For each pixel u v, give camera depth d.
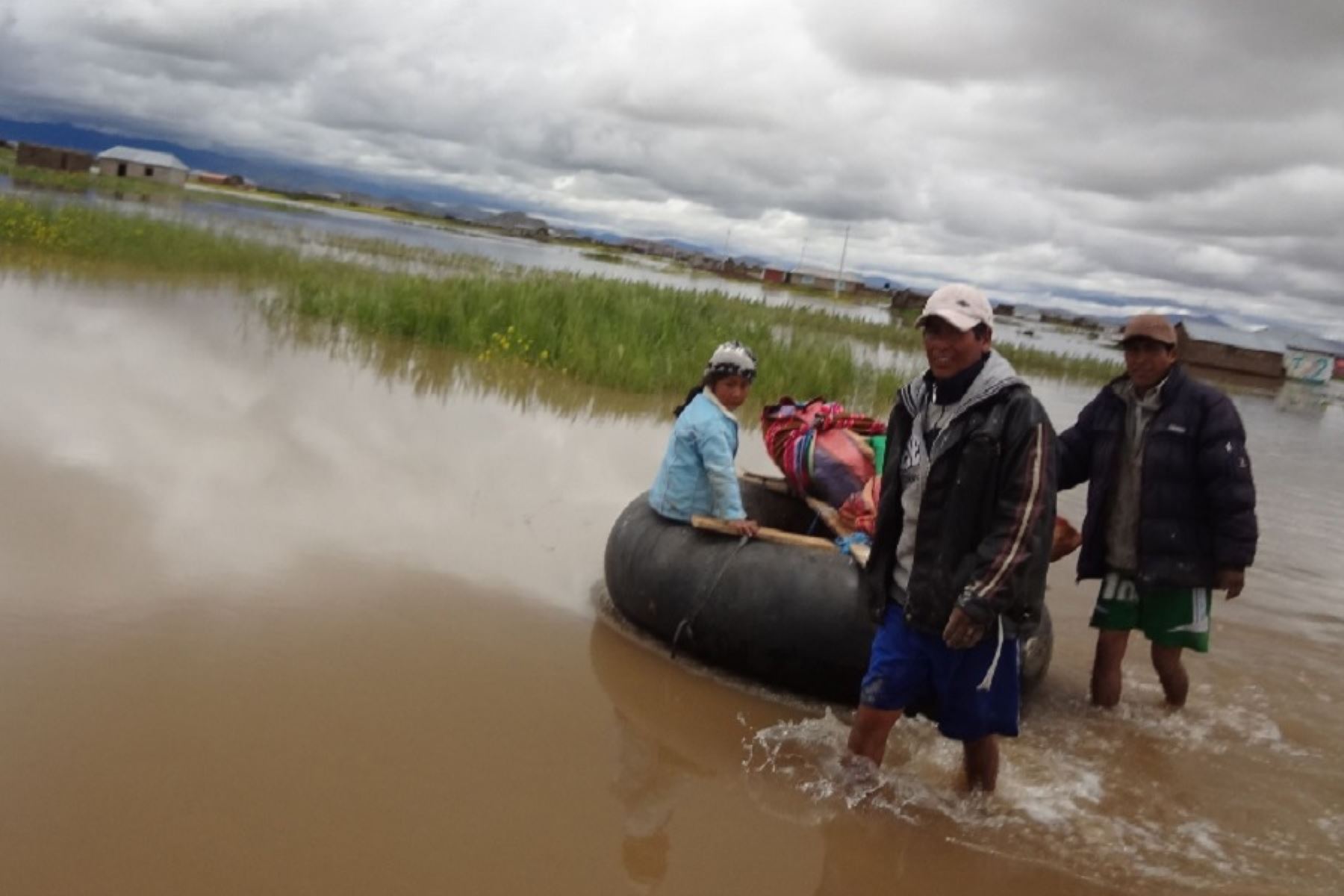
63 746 3.56
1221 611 7.48
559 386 12.97
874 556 4.15
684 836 3.70
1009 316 109.38
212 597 4.93
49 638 4.28
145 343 10.70
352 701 4.22
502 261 40.81
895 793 4.23
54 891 2.88
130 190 53.97
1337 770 5.00
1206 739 5.23
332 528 6.14
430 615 5.20
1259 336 61.44
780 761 4.38
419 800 3.61
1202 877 3.90
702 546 5.24
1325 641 7.01
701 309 18.56
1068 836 4.09
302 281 16.17
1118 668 5.48
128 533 5.50
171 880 2.99
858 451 6.05
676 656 5.29
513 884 3.23
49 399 7.74
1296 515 11.66
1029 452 3.75
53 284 14.12
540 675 4.80
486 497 7.32
